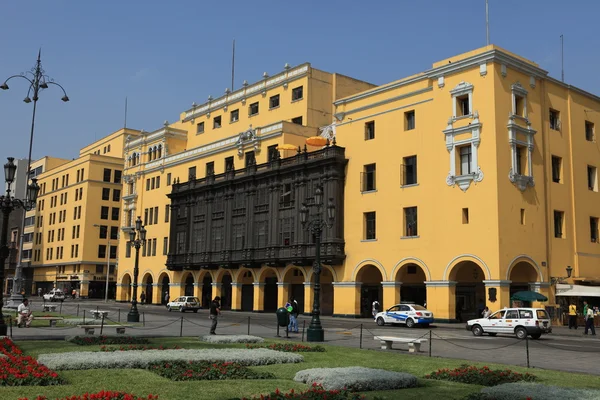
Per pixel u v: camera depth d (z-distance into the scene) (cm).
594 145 4909
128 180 8131
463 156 4197
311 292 5188
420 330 3516
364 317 4950
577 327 3891
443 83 4331
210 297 6731
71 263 9850
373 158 4806
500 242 3869
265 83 6538
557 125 4591
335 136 5200
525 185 4125
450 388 1370
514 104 4153
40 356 1673
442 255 4169
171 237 6894
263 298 5719
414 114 4562
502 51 4109
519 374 1534
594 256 4659
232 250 5944
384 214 4644
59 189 10744
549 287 4153
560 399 1157
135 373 1490
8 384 1282
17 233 12275
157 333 2925
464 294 4478
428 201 4331
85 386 1290
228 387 1318
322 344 2447
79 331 2842
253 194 5797
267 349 2034
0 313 2325
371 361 1852
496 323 3138
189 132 7706
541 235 4197
